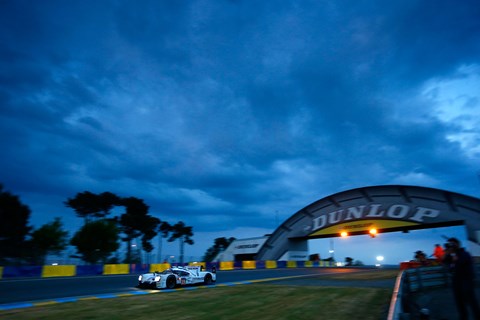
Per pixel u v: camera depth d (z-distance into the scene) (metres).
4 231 42.34
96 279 21.70
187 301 11.10
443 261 9.80
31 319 8.19
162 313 8.82
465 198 37.69
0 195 44.12
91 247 41.97
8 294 13.69
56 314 8.82
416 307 8.58
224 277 24.47
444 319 6.94
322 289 14.20
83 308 9.78
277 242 53.94
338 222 47.41
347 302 10.27
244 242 60.59
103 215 67.19
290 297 11.71
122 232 67.69
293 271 33.31
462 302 5.85
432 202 40.06
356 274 25.62
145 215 70.12
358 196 46.47
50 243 40.59
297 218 52.34
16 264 31.61
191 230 82.44
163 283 15.84
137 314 8.70
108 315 8.58
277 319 7.82
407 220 41.38
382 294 12.18
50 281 19.88
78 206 65.00
